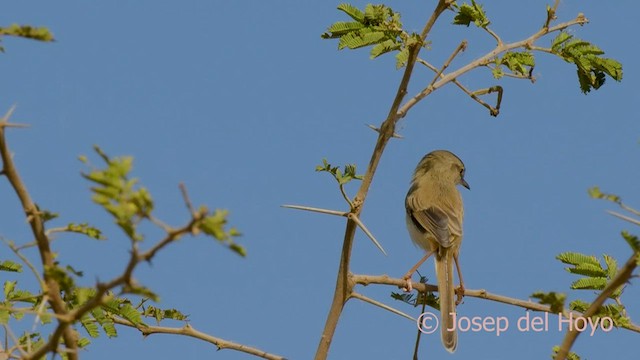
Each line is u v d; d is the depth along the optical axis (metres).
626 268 7.88
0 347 7.93
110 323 10.42
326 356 10.81
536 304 11.60
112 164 6.08
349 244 10.87
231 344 10.62
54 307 7.61
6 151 7.57
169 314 10.94
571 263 10.90
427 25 11.01
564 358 8.16
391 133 10.99
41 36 7.89
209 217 5.78
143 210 5.91
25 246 7.70
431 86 11.34
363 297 11.00
